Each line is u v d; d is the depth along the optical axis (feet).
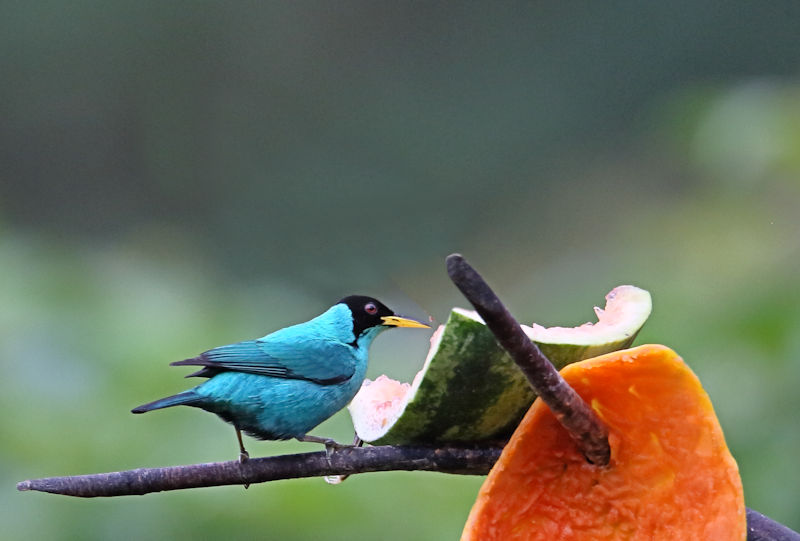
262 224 79.66
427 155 86.89
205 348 36.68
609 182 78.18
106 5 84.43
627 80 86.38
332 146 87.25
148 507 27.30
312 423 24.38
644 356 12.77
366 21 90.38
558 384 12.24
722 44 85.05
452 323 14.08
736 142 35.04
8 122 84.28
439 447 15.07
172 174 84.23
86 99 83.71
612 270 48.24
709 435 12.82
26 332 33.58
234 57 87.81
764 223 33.86
